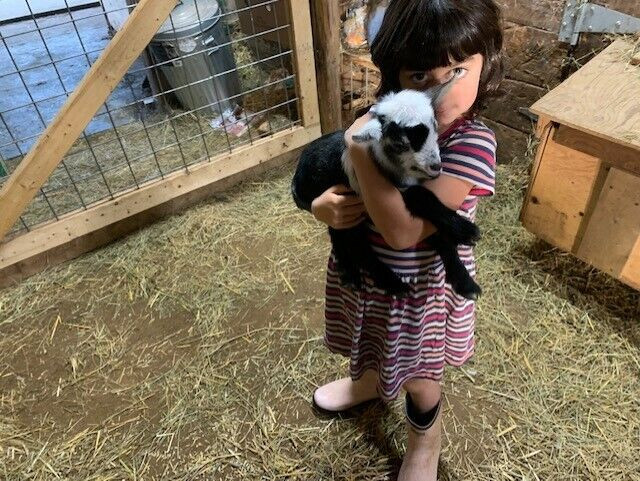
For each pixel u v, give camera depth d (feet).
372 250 4.37
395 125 3.57
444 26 3.38
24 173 8.20
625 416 6.29
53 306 8.50
